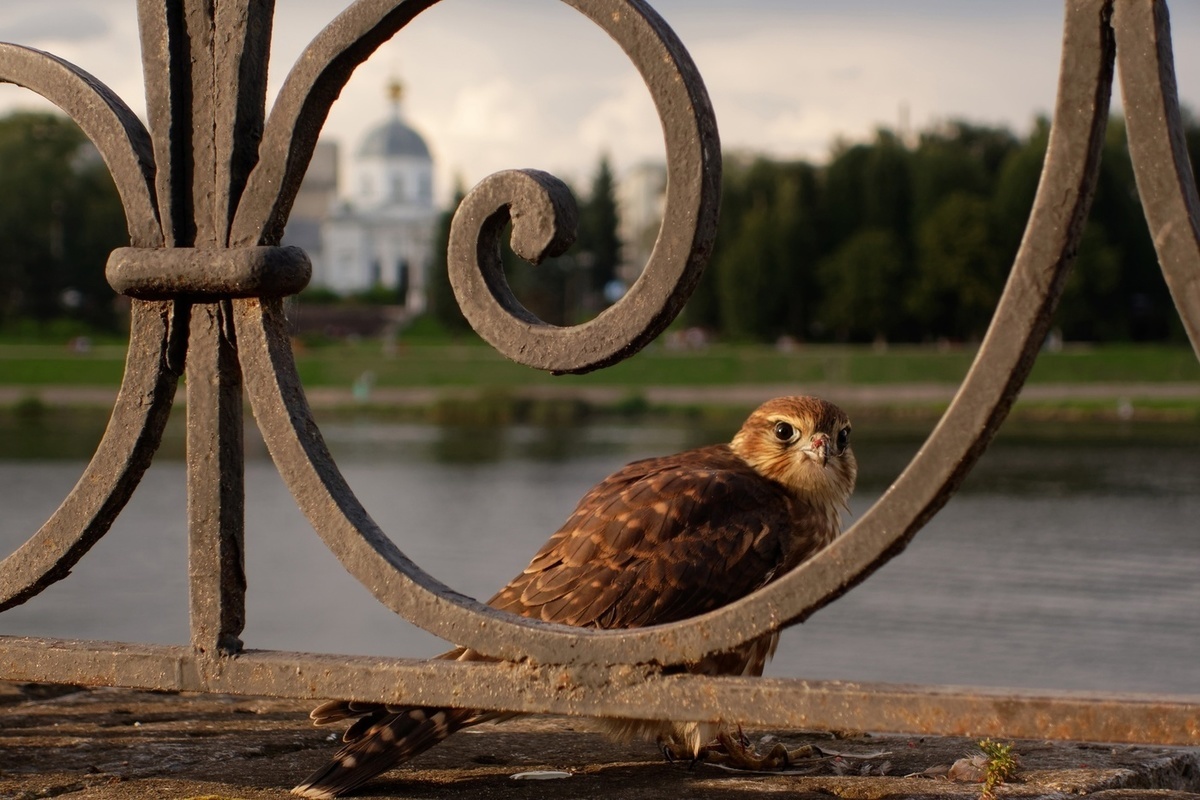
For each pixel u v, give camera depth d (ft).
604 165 426.92
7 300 365.81
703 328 369.91
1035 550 129.18
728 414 276.62
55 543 7.79
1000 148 379.55
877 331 344.08
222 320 7.67
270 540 138.21
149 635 92.32
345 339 417.90
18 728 10.94
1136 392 286.87
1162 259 5.53
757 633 6.54
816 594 6.33
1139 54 5.54
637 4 6.49
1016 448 217.36
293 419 7.48
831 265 346.74
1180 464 194.80
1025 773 9.46
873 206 351.67
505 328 6.94
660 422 268.21
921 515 6.03
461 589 115.24
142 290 7.67
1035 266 5.75
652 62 6.46
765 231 351.05
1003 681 81.35
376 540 7.38
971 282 331.98
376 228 562.66
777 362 314.35
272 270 7.41
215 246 7.68
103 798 8.63
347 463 203.00
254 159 7.71
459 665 7.29
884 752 10.89
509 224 7.14
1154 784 9.80
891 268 337.31
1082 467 192.44
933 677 81.35
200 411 7.73
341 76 7.48
